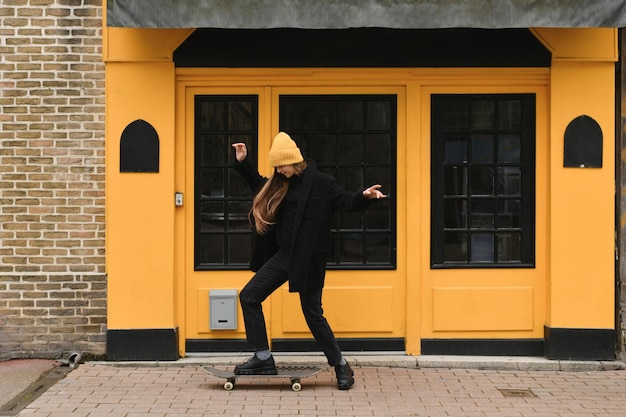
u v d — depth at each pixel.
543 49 7.20
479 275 7.38
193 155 7.30
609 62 7.17
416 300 7.34
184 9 6.43
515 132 7.38
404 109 7.33
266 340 6.37
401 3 6.44
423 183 7.35
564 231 7.22
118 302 7.16
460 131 7.38
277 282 6.31
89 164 7.16
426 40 7.21
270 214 6.18
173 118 7.13
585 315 7.24
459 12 6.45
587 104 7.18
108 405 5.98
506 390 6.54
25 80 7.12
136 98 7.11
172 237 7.16
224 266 7.35
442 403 6.14
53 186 7.16
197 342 7.35
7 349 7.19
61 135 7.14
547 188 7.32
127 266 7.15
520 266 7.37
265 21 6.44
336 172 7.38
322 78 7.28
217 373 6.39
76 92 7.13
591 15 6.45
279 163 6.12
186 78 7.23
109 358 7.16
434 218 7.38
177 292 7.29
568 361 7.23
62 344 7.21
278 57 7.19
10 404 6.07
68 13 7.12
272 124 7.32
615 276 7.33
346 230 7.39
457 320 7.36
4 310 7.17
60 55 7.12
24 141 7.14
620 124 7.29
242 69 7.21
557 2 6.45
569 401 6.25
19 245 7.17
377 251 7.41
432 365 7.19
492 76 7.28
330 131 7.37
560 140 7.21
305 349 7.37
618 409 6.05
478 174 7.40
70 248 7.18
